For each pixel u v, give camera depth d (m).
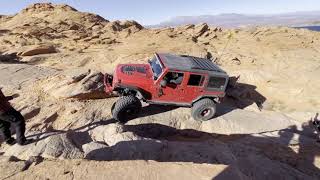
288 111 13.36
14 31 36.50
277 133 9.23
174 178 4.08
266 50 25.22
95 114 8.88
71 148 5.98
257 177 5.98
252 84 16.12
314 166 7.52
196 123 9.38
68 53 24.53
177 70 8.61
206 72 8.81
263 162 6.64
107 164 4.42
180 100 9.20
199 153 6.53
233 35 32.84
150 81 8.75
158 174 4.16
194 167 4.38
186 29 36.47
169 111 9.77
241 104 13.46
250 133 9.21
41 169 4.26
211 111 9.27
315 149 8.34
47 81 10.22
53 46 27.08
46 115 8.37
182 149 6.54
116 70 9.18
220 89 9.22
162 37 31.41
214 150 6.79
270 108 13.80
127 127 8.55
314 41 28.61
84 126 8.13
